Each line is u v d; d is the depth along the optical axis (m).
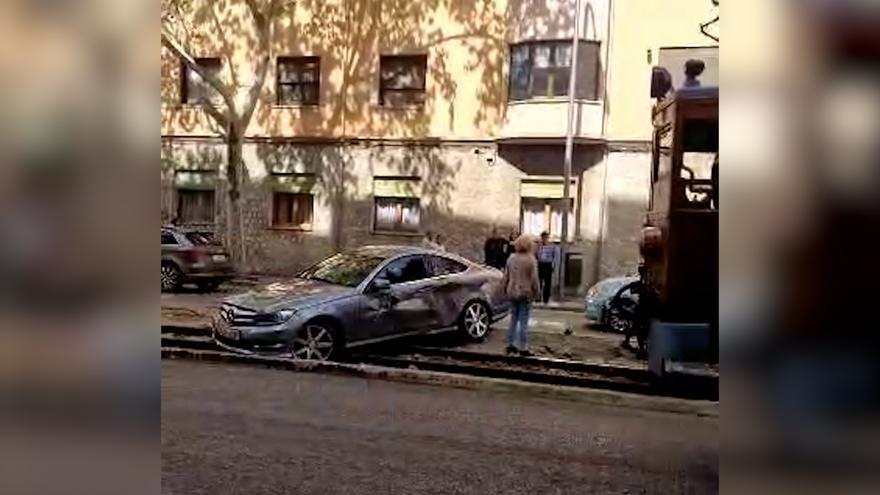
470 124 21.23
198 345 10.66
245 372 9.13
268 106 23.05
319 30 22.66
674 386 7.66
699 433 6.26
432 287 11.09
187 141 23.75
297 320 9.77
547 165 20.38
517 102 20.34
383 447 6.15
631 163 19.66
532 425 6.99
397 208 22.00
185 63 20.17
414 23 21.80
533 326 13.78
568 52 19.86
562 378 9.53
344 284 10.58
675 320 7.59
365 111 22.23
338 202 22.47
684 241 7.58
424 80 21.84
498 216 20.86
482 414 7.38
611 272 19.69
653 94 9.12
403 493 5.09
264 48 19.94
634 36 19.64
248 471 5.35
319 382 8.71
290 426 6.63
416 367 10.21
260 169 23.12
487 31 21.11
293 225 22.97
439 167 21.48
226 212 23.00
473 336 11.54
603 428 6.89
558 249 19.23
